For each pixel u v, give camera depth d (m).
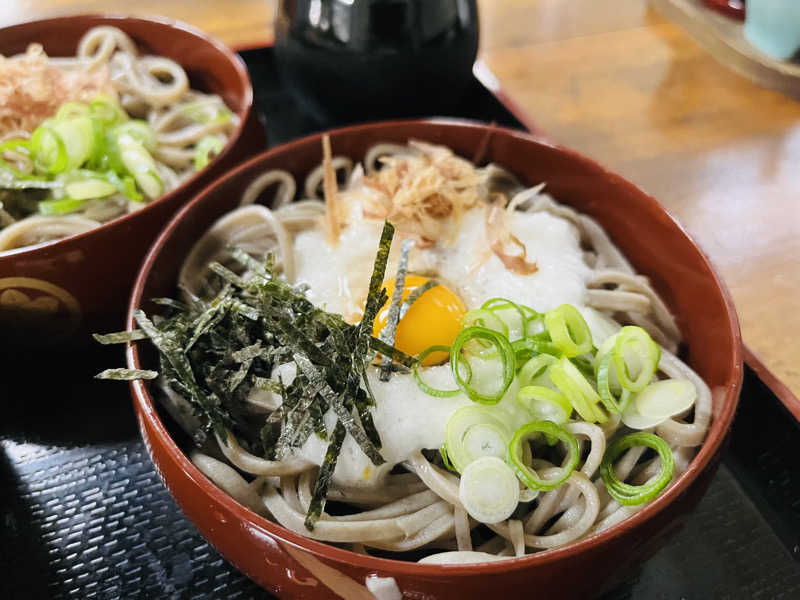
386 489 0.24
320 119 0.38
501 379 0.23
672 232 0.27
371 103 0.36
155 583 0.24
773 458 0.26
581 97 0.40
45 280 0.27
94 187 0.31
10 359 0.30
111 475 0.27
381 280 0.24
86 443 0.28
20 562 0.25
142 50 0.38
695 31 0.42
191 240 0.28
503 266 0.27
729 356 0.23
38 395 0.29
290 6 0.34
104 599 0.24
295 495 0.23
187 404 0.24
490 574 0.19
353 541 0.22
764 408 0.26
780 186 0.35
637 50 0.43
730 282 0.31
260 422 0.25
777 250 0.32
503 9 0.45
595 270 0.28
